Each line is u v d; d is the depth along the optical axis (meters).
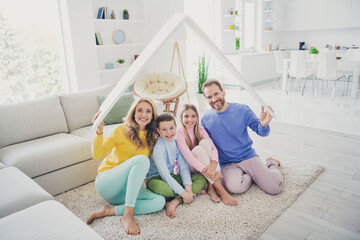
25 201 1.41
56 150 2.13
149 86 4.30
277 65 6.39
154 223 1.71
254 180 2.10
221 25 6.52
